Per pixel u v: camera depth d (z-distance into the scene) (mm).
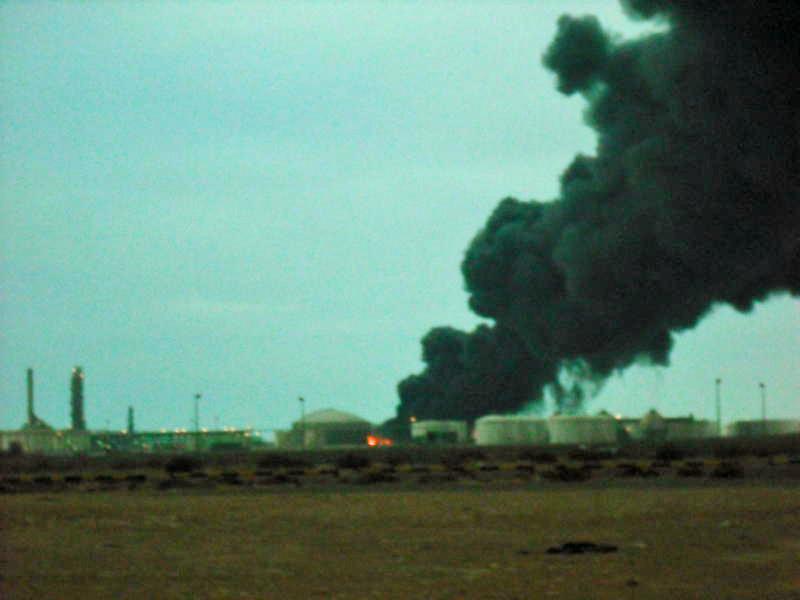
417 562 23438
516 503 40031
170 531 31781
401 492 48281
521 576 20812
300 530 31469
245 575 21750
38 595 19281
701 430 132500
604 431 124938
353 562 23625
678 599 17812
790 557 23234
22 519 36562
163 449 145750
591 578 20344
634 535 28203
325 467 85625
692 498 40750
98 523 34812
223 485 57969
